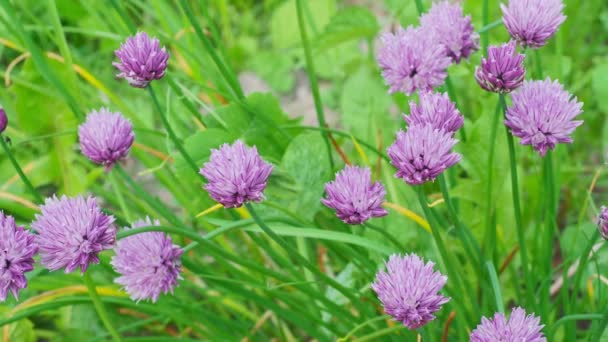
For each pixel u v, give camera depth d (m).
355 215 0.52
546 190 0.66
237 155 0.51
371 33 0.88
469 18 0.59
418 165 0.50
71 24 1.13
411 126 0.51
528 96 0.53
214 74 0.80
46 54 0.78
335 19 0.86
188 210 0.77
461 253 0.74
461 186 0.71
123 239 0.52
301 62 1.12
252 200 0.52
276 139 0.75
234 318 0.82
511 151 0.57
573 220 0.87
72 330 0.77
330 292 0.68
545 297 0.67
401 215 0.71
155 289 0.52
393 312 0.50
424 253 0.71
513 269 0.71
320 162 0.69
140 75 0.56
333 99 1.09
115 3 0.70
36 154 0.87
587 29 1.01
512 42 0.53
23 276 0.50
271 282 0.75
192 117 0.80
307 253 0.74
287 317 0.68
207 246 0.56
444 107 0.52
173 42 0.77
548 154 0.64
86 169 0.94
